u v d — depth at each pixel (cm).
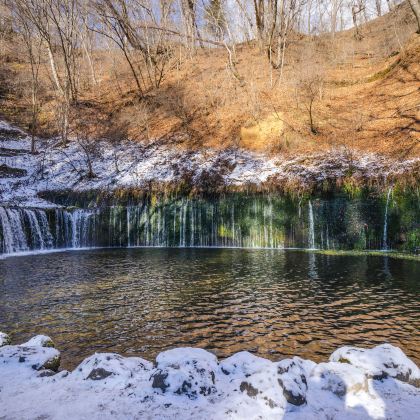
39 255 1519
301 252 1502
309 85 2255
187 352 373
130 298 851
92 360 354
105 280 1029
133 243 1881
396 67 2289
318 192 1627
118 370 338
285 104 2312
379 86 2242
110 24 2775
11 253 1563
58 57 3469
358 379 308
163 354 370
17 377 342
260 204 1736
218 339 618
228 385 321
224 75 2886
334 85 2453
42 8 2627
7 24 3606
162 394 304
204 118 2464
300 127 2094
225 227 1791
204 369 330
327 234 1599
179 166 2080
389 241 1468
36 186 2095
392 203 1461
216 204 1806
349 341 600
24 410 285
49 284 987
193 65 3209
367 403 290
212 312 748
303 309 755
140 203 1895
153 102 2750
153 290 917
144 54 3098
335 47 3053
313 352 564
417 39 2361
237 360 361
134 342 611
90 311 763
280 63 2852
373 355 345
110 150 2397
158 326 679
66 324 692
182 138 2339
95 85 3141
